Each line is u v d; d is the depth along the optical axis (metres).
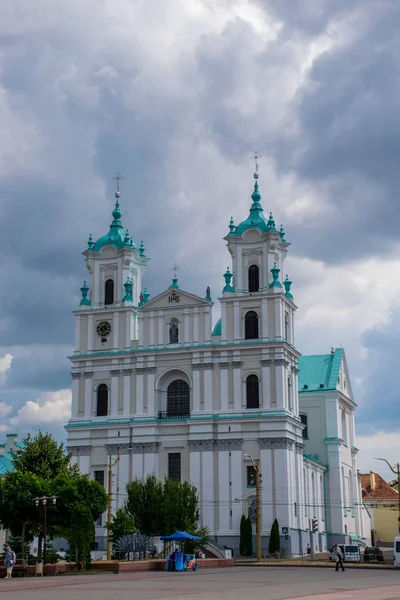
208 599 37.12
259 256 116.75
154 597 38.78
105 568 71.25
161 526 98.38
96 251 123.06
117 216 126.44
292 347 114.00
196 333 114.62
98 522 110.81
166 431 112.81
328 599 36.88
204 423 110.56
